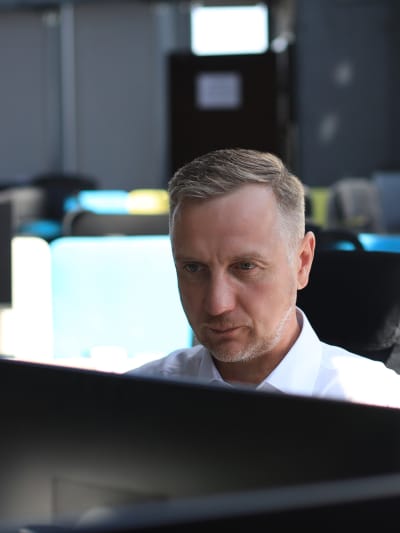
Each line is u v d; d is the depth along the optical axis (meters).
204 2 11.23
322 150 11.42
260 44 10.98
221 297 1.18
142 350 2.71
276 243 1.19
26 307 2.87
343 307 1.98
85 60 11.76
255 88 5.18
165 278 2.71
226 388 0.73
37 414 0.81
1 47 11.84
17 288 2.89
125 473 0.76
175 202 1.20
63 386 0.79
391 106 11.36
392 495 0.54
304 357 1.31
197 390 0.73
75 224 3.59
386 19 11.29
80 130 11.84
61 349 2.76
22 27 11.79
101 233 3.58
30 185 9.27
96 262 2.73
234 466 0.72
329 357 1.38
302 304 2.01
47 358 2.73
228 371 1.34
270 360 1.31
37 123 11.88
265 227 1.18
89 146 11.85
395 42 11.31
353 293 1.98
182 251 1.19
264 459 0.71
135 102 11.75
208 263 1.18
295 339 1.34
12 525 0.69
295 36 11.05
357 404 0.69
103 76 11.76
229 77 5.18
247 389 0.72
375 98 11.38
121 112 11.77
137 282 2.71
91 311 2.74
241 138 5.20
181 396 0.74
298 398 0.70
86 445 0.78
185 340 2.70
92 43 11.73
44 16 11.74
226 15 11.07
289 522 0.52
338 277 1.99
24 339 2.85
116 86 11.75
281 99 5.16
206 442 0.73
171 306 2.71
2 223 2.97
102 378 0.78
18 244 2.90
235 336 1.21
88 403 0.78
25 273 2.88
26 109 11.88
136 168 11.83
